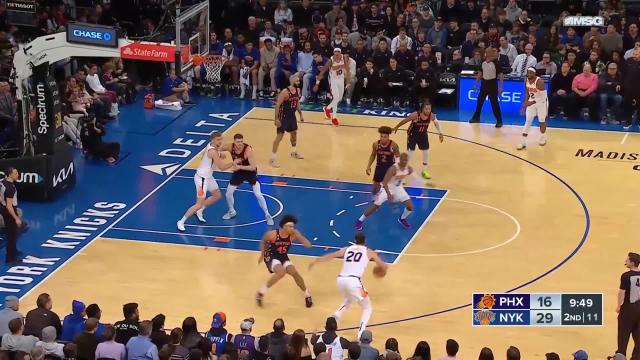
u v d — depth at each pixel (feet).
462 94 95.40
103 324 50.19
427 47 93.97
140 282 61.26
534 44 95.14
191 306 58.39
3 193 62.49
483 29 99.30
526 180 77.71
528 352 53.57
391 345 46.01
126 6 101.71
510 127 90.38
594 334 55.57
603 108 91.30
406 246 66.49
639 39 95.50
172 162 81.00
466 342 54.60
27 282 60.95
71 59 93.71
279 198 74.08
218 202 73.36
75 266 63.21
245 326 48.85
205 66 97.25
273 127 89.35
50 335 47.21
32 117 72.33
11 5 77.82
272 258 57.77
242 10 105.29
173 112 92.99
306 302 58.49
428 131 89.10
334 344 48.16
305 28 99.76
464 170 79.77
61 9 99.09
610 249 65.92
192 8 81.46
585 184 76.84
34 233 67.72
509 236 67.92
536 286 60.80
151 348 46.09
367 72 95.55
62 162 73.72
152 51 68.74
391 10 101.35
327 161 81.35
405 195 68.08
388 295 59.88
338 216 71.10
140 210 71.87
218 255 65.10
